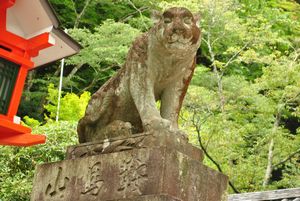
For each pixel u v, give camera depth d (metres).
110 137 6.40
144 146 6.01
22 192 12.62
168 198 5.73
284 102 16.84
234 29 17.77
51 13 9.60
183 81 6.50
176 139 6.05
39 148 13.03
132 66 6.40
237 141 15.53
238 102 16.67
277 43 20.30
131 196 5.86
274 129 15.98
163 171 5.79
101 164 6.20
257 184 15.62
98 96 6.67
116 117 6.62
